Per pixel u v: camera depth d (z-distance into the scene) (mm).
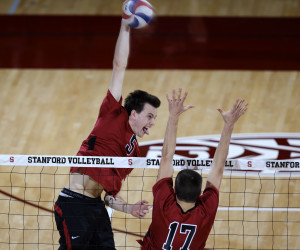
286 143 35031
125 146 19453
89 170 19047
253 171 32188
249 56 47188
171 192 15945
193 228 15656
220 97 40875
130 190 30094
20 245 25578
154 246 16109
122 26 18656
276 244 26000
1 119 37906
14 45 48688
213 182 16422
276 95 41281
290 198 29703
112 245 19766
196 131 36656
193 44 49094
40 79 43375
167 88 41906
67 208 19172
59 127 37125
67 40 49688
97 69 45125
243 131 36719
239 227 27328
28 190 30234
